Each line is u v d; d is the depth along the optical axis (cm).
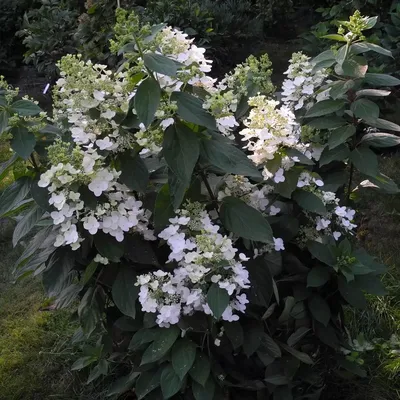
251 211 190
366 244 364
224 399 210
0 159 496
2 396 274
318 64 238
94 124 186
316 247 212
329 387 251
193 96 179
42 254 212
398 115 434
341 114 252
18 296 345
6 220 422
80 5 679
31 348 302
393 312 293
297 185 207
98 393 261
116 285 200
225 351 211
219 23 630
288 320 224
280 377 213
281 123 200
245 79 241
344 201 262
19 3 734
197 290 184
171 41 191
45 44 608
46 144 197
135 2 664
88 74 184
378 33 520
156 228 200
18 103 187
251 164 182
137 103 168
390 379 255
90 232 183
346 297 210
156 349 191
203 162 190
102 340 233
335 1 654
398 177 429
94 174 181
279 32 760
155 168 206
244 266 199
